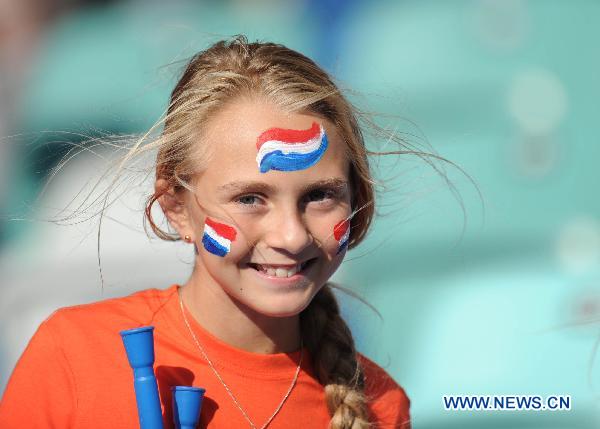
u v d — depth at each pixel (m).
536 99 19.08
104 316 9.04
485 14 20.64
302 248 8.05
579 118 18.83
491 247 16.62
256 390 8.80
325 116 8.38
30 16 24.02
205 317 8.85
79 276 16.36
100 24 23.78
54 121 21.30
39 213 17.30
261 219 8.18
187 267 16.27
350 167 8.85
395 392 9.77
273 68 8.51
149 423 8.06
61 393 8.56
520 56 20.00
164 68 12.33
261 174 8.05
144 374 8.13
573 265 16.05
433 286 15.77
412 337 15.01
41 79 22.44
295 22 22.36
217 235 8.23
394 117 11.54
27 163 19.61
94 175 11.56
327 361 9.09
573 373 13.78
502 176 17.88
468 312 15.13
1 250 17.41
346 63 20.58
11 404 8.58
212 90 8.40
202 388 8.35
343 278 15.46
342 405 8.99
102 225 16.41
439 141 18.56
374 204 9.29
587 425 13.20
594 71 19.45
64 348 8.77
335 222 8.35
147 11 23.45
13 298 16.45
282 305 8.25
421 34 20.80
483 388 14.00
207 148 8.29
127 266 16.27
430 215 16.70
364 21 21.55
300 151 8.11
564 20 20.34
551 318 14.70
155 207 10.63
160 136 8.87
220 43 9.18
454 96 19.38
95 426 8.38
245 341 8.84
